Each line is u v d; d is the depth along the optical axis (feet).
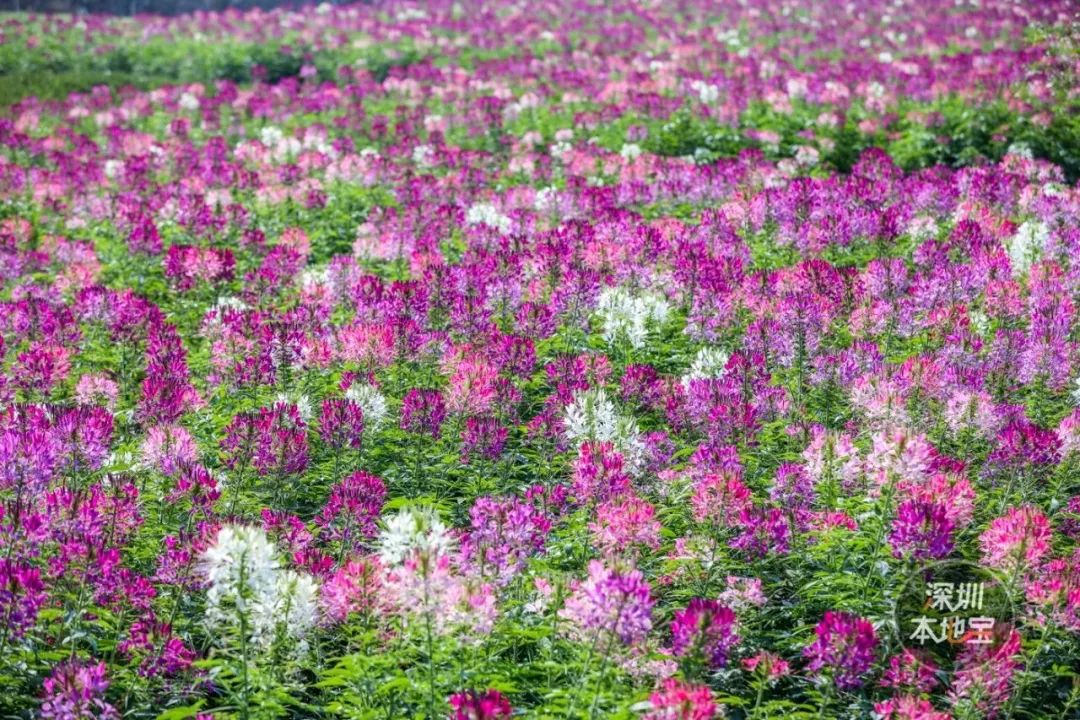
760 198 66.95
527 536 31.17
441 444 42.39
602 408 38.24
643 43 152.46
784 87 111.14
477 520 31.22
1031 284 53.57
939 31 152.15
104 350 52.90
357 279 56.95
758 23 168.66
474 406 41.63
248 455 37.99
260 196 78.48
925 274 56.85
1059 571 31.40
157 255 67.05
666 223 64.64
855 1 182.91
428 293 51.93
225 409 46.01
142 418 42.22
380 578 28.84
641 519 31.81
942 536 30.94
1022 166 81.35
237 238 72.79
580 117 100.73
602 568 26.86
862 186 70.18
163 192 79.51
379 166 82.64
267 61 144.46
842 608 32.71
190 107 115.44
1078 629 30.30
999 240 60.64
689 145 96.22
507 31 163.02
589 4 186.09
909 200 72.49
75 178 82.23
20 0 206.90
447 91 118.62
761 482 39.70
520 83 123.24
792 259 64.69
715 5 184.75
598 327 53.78
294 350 46.88
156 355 47.65
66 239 68.23
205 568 28.02
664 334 53.57
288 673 29.48
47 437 34.06
